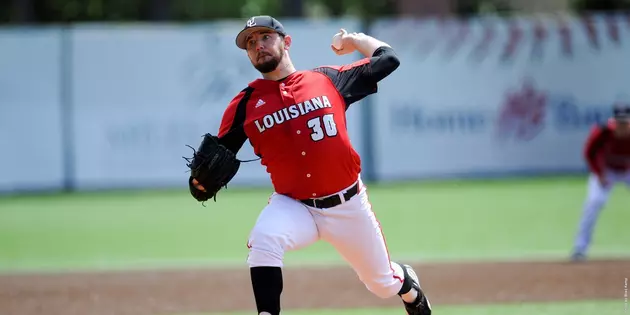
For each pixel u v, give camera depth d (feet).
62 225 164.35
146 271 111.96
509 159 226.79
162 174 222.48
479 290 93.86
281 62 60.75
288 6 327.47
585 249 112.47
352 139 223.51
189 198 203.62
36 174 221.25
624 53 226.79
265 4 401.49
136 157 222.28
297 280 102.53
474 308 84.12
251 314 84.84
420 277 102.58
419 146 224.94
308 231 60.95
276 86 60.44
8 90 219.82
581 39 226.79
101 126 221.46
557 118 227.40
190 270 111.96
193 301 91.76
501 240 133.80
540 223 151.23
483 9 399.85
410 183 222.48
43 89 220.43
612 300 86.28
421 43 223.92
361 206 61.00
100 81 221.05
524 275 101.65
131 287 100.48
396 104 224.33
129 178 222.28
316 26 219.00
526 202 179.63
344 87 61.52
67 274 110.83
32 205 198.08
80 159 221.66
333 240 61.72
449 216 162.91
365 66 61.67
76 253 131.23
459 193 199.31
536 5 399.44
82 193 219.41
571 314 79.41
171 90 221.46
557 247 125.70
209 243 138.21
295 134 59.31
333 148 59.52
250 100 60.59
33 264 120.98
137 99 221.46
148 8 386.32
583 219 112.78
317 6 419.13
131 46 220.84
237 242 138.51
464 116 225.76
